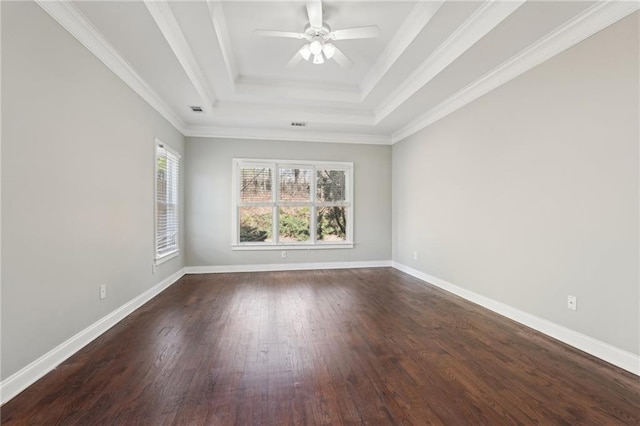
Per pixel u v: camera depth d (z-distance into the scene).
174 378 2.00
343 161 5.82
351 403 1.74
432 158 4.58
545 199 2.72
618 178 2.16
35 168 1.96
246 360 2.24
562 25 2.41
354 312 3.32
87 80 2.48
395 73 3.63
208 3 2.47
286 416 1.63
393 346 2.49
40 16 1.99
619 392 1.85
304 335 2.71
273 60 3.72
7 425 1.55
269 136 5.52
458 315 3.23
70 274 2.30
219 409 1.69
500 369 2.12
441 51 3.09
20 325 1.85
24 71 1.88
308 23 2.94
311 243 5.73
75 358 2.25
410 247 5.29
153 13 2.32
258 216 5.59
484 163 3.48
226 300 3.75
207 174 5.35
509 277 3.13
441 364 2.19
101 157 2.69
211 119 4.89
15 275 1.82
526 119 2.90
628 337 2.10
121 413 1.65
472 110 3.67
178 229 4.93
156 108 3.88
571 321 2.49
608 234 2.22
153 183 3.83
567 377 2.02
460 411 1.68
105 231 2.76
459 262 3.96
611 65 2.19
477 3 2.40
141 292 3.52
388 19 2.89
